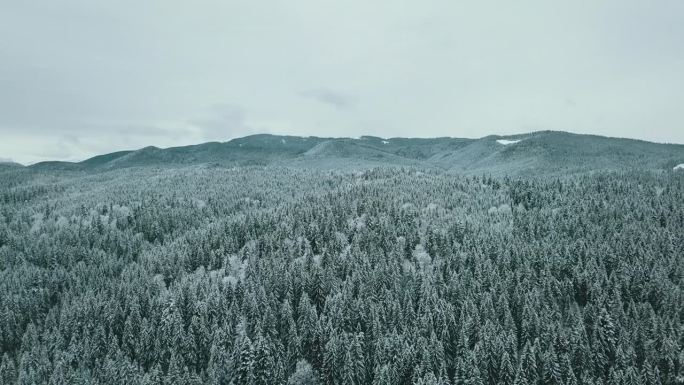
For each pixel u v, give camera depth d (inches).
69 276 6978.4
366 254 5826.8
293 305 5236.2
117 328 5275.6
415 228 6491.1
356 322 4653.1
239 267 6240.2
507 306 4601.4
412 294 5083.7
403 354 4010.8
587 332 4375.0
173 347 4697.3
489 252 5925.2
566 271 5452.8
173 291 5556.1
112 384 4340.6
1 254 7864.2
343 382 3946.9
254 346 4244.6
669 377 3806.6
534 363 3784.5
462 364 3836.1
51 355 5044.3
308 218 7170.3
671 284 4832.7
